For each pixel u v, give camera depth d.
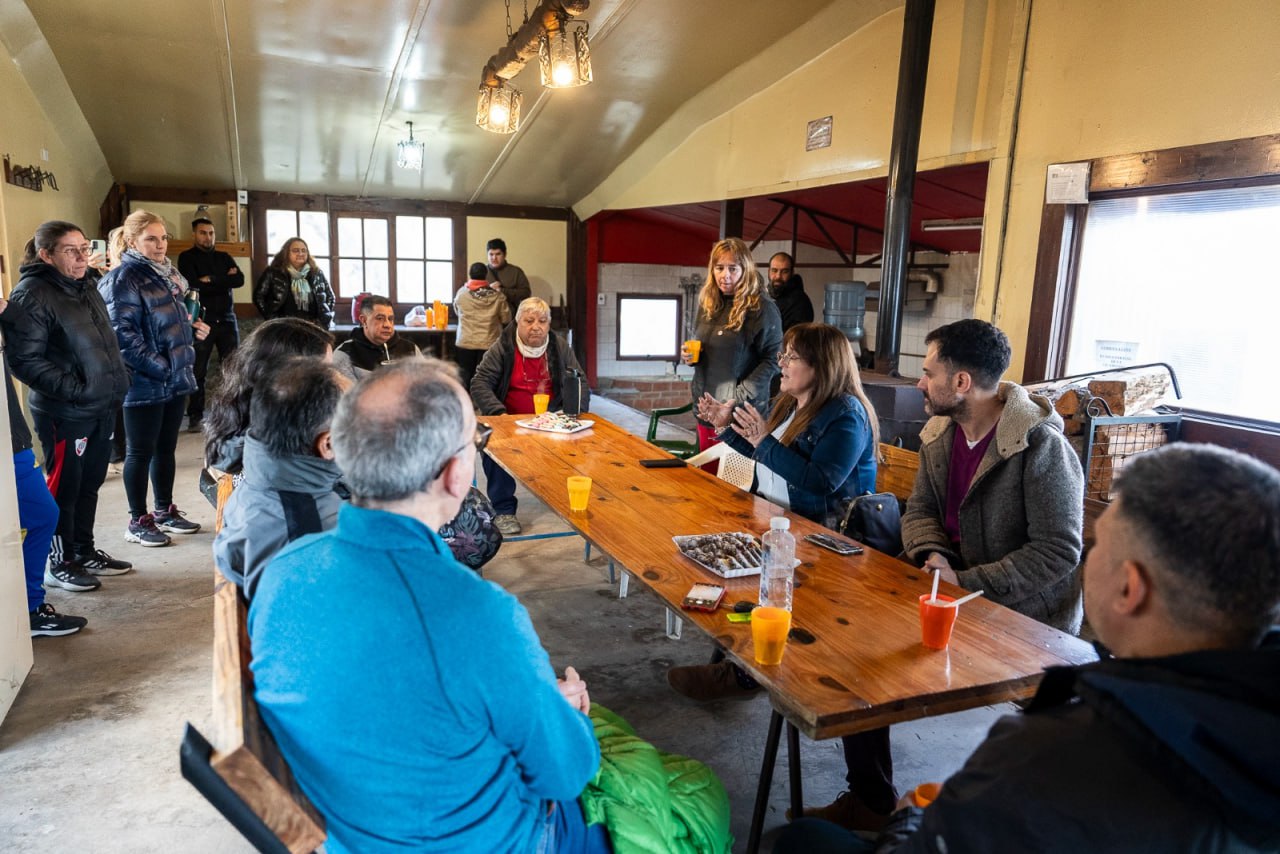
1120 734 0.77
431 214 8.29
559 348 4.04
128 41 4.88
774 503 2.56
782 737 2.31
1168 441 3.12
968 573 1.91
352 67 5.27
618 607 3.19
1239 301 3.04
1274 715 0.68
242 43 4.93
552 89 5.72
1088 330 3.56
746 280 3.78
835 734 1.26
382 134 6.52
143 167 6.93
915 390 3.79
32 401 3.07
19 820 1.91
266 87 5.57
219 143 6.54
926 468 2.26
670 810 1.48
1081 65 3.36
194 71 5.30
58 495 3.15
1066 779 0.77
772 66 5.11
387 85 5.56
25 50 4.62
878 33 4.35
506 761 1.11
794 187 5.13
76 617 2.88
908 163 3.91
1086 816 0.76
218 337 6.32
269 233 7.83
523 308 3.92
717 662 2.58
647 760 1.53
